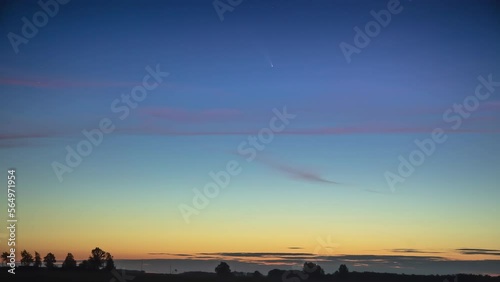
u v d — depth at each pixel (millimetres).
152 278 22953
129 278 23438
